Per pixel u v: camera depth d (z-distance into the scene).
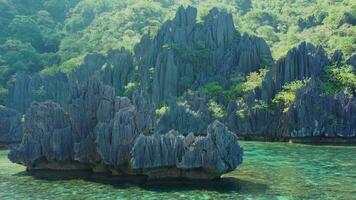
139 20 179.75
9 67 147.50
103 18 186.75
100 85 55.19
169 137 46.59
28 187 43.38
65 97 122.12
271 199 38.16
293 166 55.41
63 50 166.38
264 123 98.31
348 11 137.75
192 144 45.69
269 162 58.94
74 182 45.75
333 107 90.94
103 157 48.28
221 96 109.12
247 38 124.25
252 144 86.06
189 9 132.38
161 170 46.00
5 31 179.50
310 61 104.31
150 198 38.66
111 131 48.91
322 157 64.12
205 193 40.41
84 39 172.38
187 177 45.97
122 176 48.44
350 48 114.94
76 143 51.53
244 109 100.88
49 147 52.72
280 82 104.19
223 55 125.62
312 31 142.50
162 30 130.12
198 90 113.44
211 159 44.91
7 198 39.03
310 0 186.75
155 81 121.75
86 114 54.03
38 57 159.75
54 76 130.00
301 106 91.31
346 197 38.81
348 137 88.56
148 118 52.19
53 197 39.16
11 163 59.50
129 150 47.78
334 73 101.38
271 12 177.38
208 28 129.38
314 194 39.97
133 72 128.88
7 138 85.94
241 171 51.72
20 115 90.44
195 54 125.00
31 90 124.75
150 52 127.38
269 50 123.56
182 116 101.50
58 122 55.09
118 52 133.38
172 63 122.31
